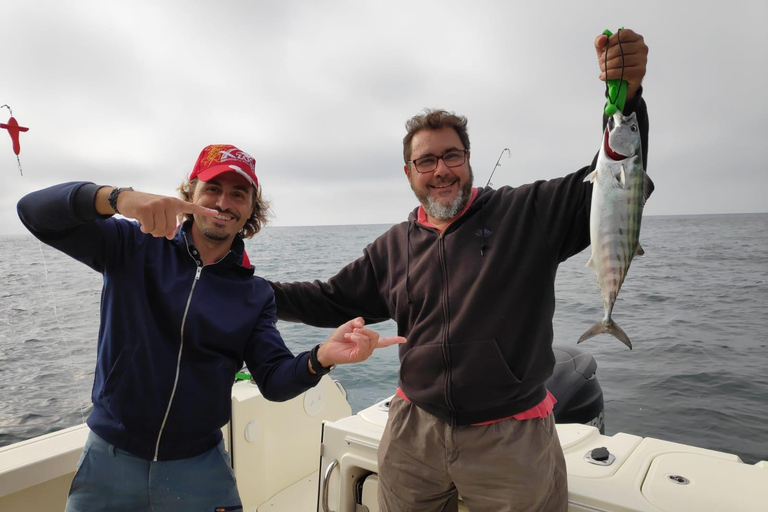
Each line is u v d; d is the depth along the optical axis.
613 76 1.51
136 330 1.51
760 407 4.14
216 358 1.60
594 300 8.73
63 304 7.09
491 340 1.66
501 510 1.58
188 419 1.53
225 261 1.71
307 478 2.94
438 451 1.69
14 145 1.66
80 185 1.32
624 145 1.60
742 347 5.82
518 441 1.58
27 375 4.57
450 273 1.79
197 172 1.70
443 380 1.68
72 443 2.05
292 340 6.47
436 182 1.87
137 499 1.48
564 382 2.94
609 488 1.59
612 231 1.65
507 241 1.75
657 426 3.90
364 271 2.18
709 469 1.69
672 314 7.61
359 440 1.94
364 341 1.44
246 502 2.57
